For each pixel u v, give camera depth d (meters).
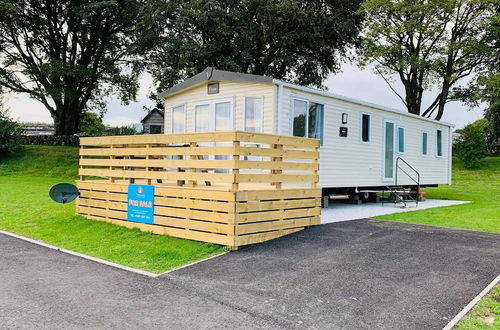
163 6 21.03
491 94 23.36
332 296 4.51
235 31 22.73
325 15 23.03
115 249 6.77
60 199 9.10
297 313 4.08
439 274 5.21
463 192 18.78
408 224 8.62
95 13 23.84
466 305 4.24
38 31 25.48
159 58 23.98
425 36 24.41
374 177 12.76
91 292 4.74
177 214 7.32
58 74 23.58
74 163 22.12
